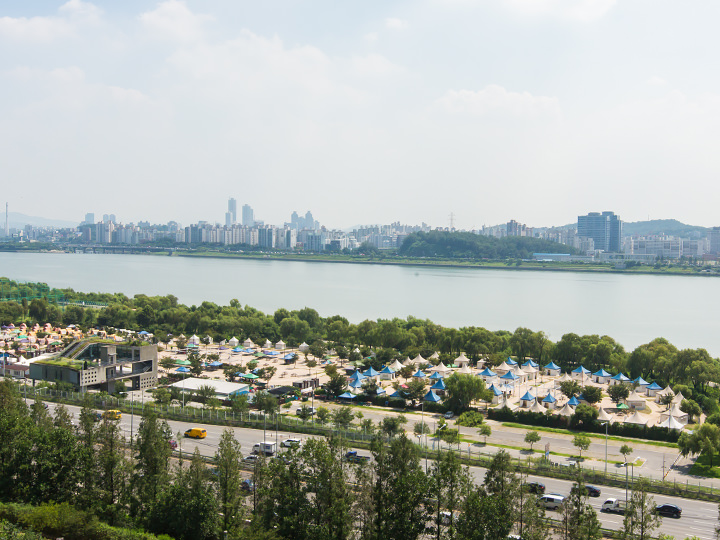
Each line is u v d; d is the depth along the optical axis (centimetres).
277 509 8094
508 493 7881
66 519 8025
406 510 7750
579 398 16888
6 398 11525
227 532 8056
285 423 13938
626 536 7744
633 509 7869
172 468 10475
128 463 9175
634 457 12544
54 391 16238
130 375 17738
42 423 10525
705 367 18775
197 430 12938
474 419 14075
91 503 8825
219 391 16575
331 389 17225
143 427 9294
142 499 8838
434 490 7888
